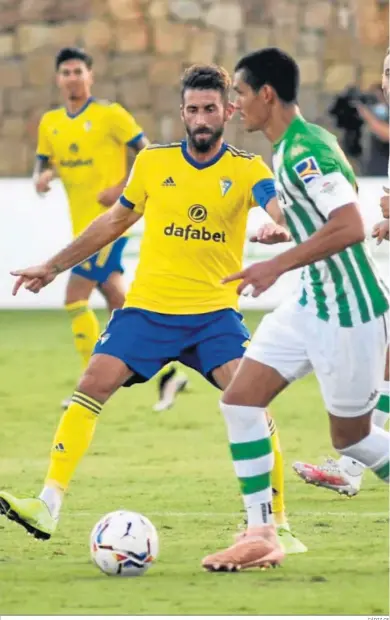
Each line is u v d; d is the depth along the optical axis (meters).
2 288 48.00
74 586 14.24
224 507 19.03
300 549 16.02
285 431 26.39
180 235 16.98
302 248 13.41
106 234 17.39
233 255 17.22
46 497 16.16
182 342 17.05
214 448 24.44
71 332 42.69
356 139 52.00
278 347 14.70
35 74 60.22
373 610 13.09
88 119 28.28
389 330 14.55
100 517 18.41
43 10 60.59
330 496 19.98
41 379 33.41
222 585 14.22
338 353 14.29
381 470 15.12
